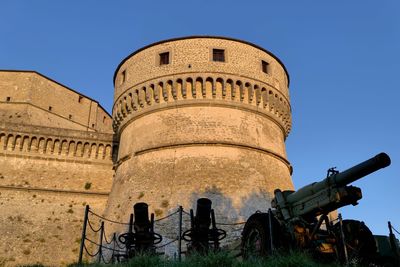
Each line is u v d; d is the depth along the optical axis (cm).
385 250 1612
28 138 3688
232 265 1351
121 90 3372
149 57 3247
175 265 1387
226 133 2930
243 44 3228
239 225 2552
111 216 2956
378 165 1354
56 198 3494
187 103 3014
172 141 2934
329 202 1462
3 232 3241
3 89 5031
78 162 3672
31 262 3158
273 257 1361
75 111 5522
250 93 3083
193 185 2716
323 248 1507
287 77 3600
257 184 2811
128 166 3102
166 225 2577
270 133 3141
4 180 3488
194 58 3097
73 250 3272
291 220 1555
